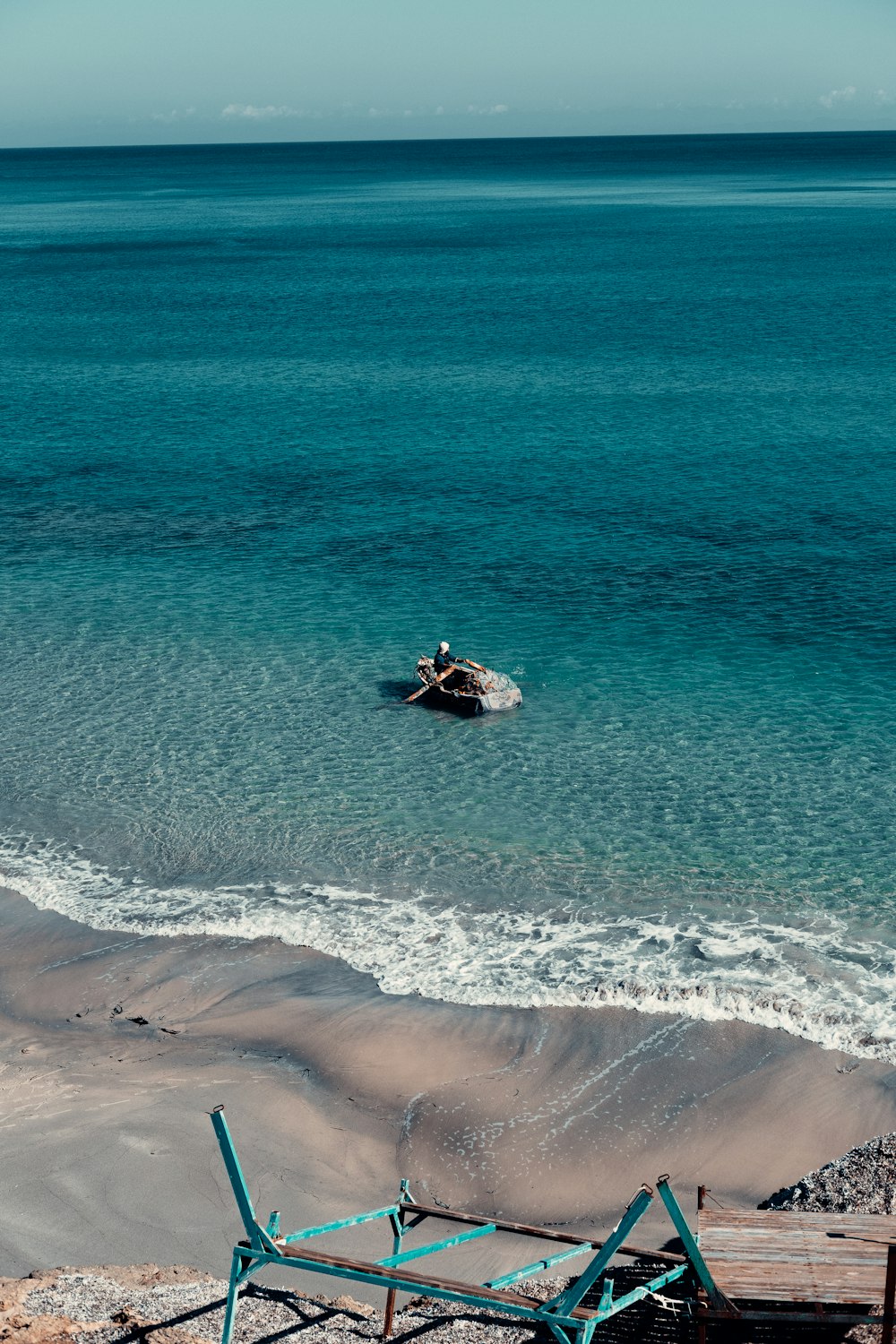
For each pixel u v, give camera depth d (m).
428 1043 20.97
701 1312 11.30
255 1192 17.17
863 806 28.30
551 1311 11.14
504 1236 16.27
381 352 86.75
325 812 28.86
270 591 42.66
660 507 50.38
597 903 25.02
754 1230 12.43
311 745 31.92
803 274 124.00
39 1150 18.06
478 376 77.31
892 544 45.25
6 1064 20.77
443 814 28.61
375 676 35.91
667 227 179.88
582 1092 19.58
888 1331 11.03
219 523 50.12
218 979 23.11
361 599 41.75
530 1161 18.02
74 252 161.88
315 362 83.62
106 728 33.06
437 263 140.38
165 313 108.06
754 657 36.44
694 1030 20.98
